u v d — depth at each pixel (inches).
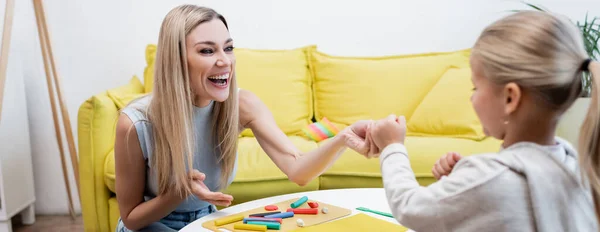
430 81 99.3
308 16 109.0
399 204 32.5
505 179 29.1
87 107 79.8
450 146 82.8
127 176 53.9
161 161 52.1
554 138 31.7
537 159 29.6
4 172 92.3
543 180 28.9
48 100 105.4
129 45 107.0
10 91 95.7
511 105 29.8
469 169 30.8
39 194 108.3
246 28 109.0
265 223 46.4
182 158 50.7
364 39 109.3
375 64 102.0
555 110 29.8
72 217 105.8
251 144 87.0
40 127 106.3
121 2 106.0
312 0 108.4
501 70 29.7
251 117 60.6
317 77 103.5
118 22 106.4
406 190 32.7
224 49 52.9
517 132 30.9
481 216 29.4
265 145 59.9
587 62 29.6
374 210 51.1
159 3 106.6
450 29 108.3
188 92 51.4
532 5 99.8
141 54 107.3
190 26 50.8
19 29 102.5
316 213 49.8
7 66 94.1
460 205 29.8
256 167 80.0
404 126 37.0
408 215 31.7
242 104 60.8
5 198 92.4
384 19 108.8
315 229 45.4
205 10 52.6
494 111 31.0
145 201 56.7
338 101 100.3
